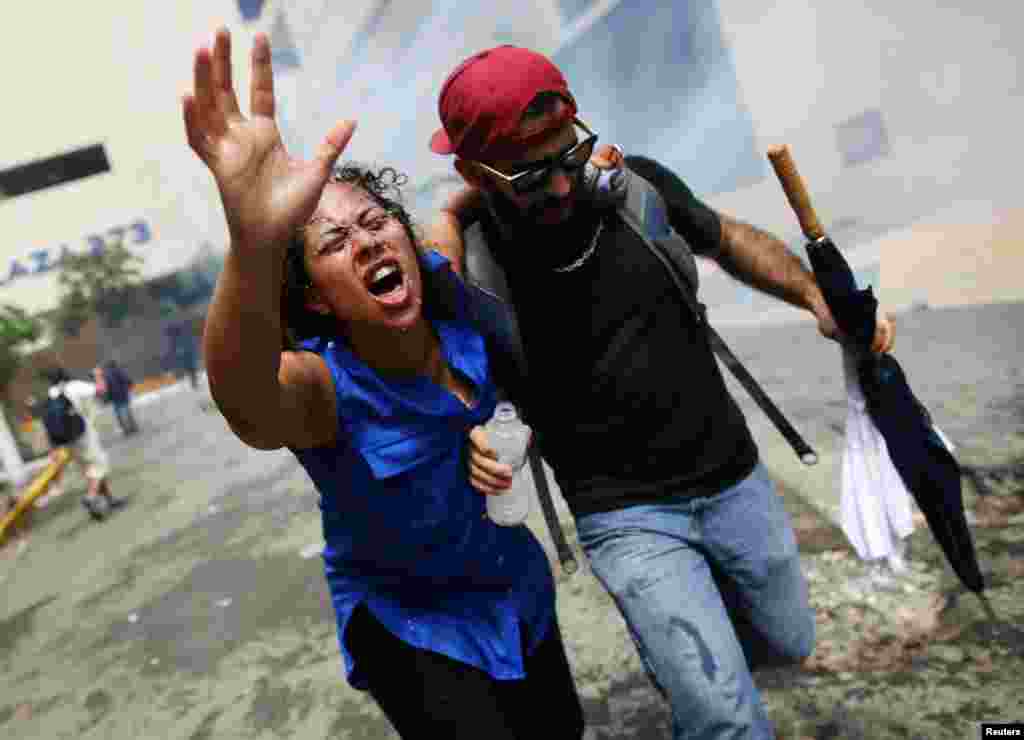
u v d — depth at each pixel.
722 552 1.70
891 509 1.95
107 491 7.72
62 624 4.72
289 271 1.34
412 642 1.54
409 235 1.48
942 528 1.89
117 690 3.56
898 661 2.13
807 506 2.98
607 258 1.60
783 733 2.01
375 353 1.42
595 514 1.68
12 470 13.27
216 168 1.03
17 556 7.09
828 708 2.05
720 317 6.34
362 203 1.36
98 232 31.59
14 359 15.88
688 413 1.64
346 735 2.66
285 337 1.40
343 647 1.63
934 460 1.87
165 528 6.17
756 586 1.72
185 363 19.58
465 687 1.52
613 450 1.65
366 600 1.58
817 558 2.65
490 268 1.61
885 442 1.88
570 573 1.70
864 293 1.73
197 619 4.06
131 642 4.06
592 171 1.57
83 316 30.34
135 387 26.53
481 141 1.53
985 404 3.24
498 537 1.62
